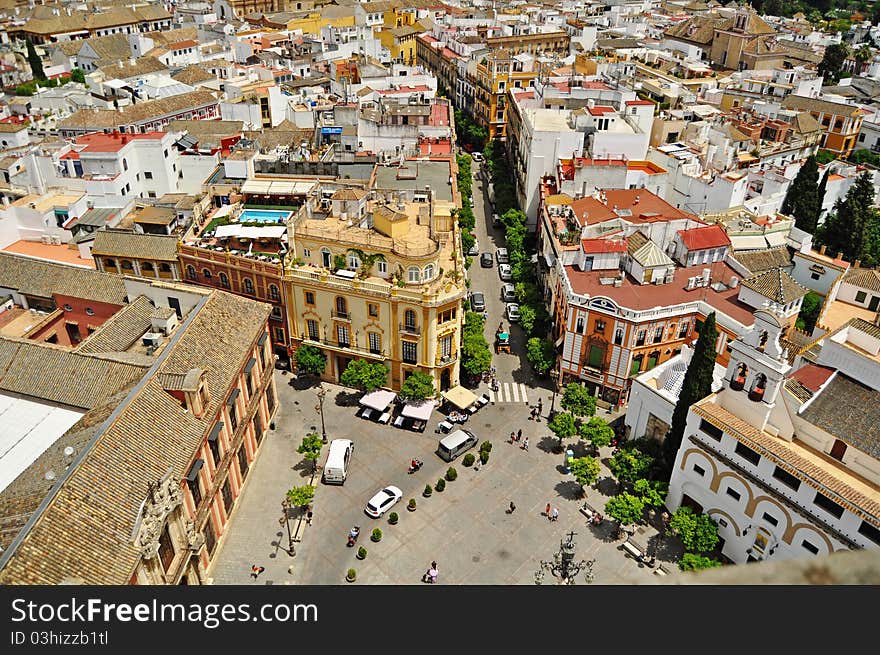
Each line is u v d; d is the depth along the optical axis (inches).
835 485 2479.1
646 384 3405.5
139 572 2223.2
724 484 2869.1
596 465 3196.4
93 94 6840.6
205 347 3073.3
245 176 4820.4
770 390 2691.9
